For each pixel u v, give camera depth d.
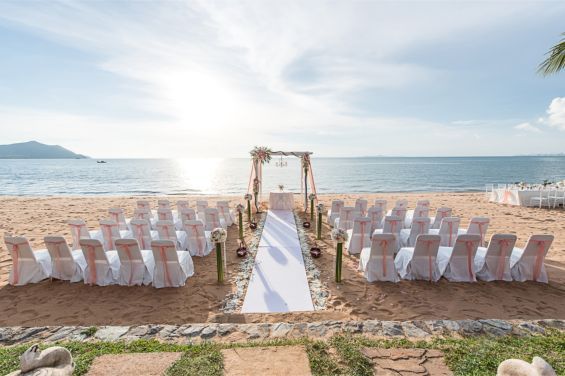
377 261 5.52
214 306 4.68
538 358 2.03
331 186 32.84
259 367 2.75
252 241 8.29
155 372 2.71
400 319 4.27
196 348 3.10
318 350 3.03
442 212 8.41
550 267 6.19
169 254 5.18
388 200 18.00
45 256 5.72
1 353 3.00
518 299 4.82
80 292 5.12
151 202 17.69
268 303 4.74
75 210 14.49
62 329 3.56
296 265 6.39
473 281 5.45
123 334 3.47
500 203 15.53
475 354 2.92
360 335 3.42
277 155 13.21
